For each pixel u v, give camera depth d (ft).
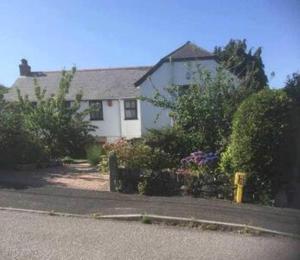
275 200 40.86
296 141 42.19
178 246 30.35
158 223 35.78
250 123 41.86
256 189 41.63
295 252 29.25
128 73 127.54
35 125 74.02
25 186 46.93
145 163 47.37
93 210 38.68
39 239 31.55
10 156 58.34
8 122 59.11
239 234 33.24
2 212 38.60
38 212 38.55
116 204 39.93
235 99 54.29
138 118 118.01
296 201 41.78
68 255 28.50
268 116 41.65
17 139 58.75
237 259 27.99
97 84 124.77
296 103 45.75
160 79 104.63
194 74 79.56
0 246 30.09
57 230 33.68
